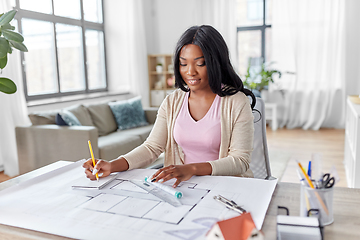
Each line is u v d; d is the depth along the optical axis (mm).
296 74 5484
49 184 1027
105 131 3732
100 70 5664
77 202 880
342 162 3582
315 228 653
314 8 5262
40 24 4309
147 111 4277
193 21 5996
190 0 5980
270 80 5410
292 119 5621
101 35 5648
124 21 5555
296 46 5438
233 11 5664
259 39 5832
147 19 6113
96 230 725
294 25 5391
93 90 5348
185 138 1337
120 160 1165
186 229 712
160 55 5875
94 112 3729
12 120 3371
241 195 896
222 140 1297
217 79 1232
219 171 1117
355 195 896
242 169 1197
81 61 5137
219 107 1318
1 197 936
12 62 3385
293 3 5344
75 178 1071
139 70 5684
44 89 4414
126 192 939
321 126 5637
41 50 4348
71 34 4902
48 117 3170
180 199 876
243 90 1368
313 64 5391
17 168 3416
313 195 724
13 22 3859
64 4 4742
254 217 770
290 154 3916
